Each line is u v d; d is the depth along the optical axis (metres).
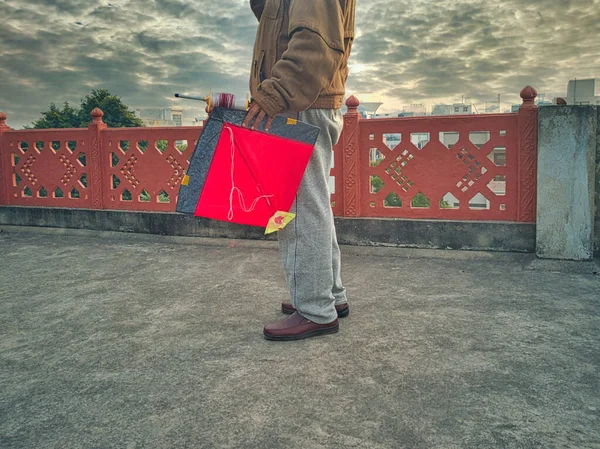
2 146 6.03
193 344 2.28
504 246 3.93
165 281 3.45
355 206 4.43
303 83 2.00
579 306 2.70
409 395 1.74
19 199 6.03
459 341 2.23
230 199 2.02
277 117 2.04
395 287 3.17
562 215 3.57
